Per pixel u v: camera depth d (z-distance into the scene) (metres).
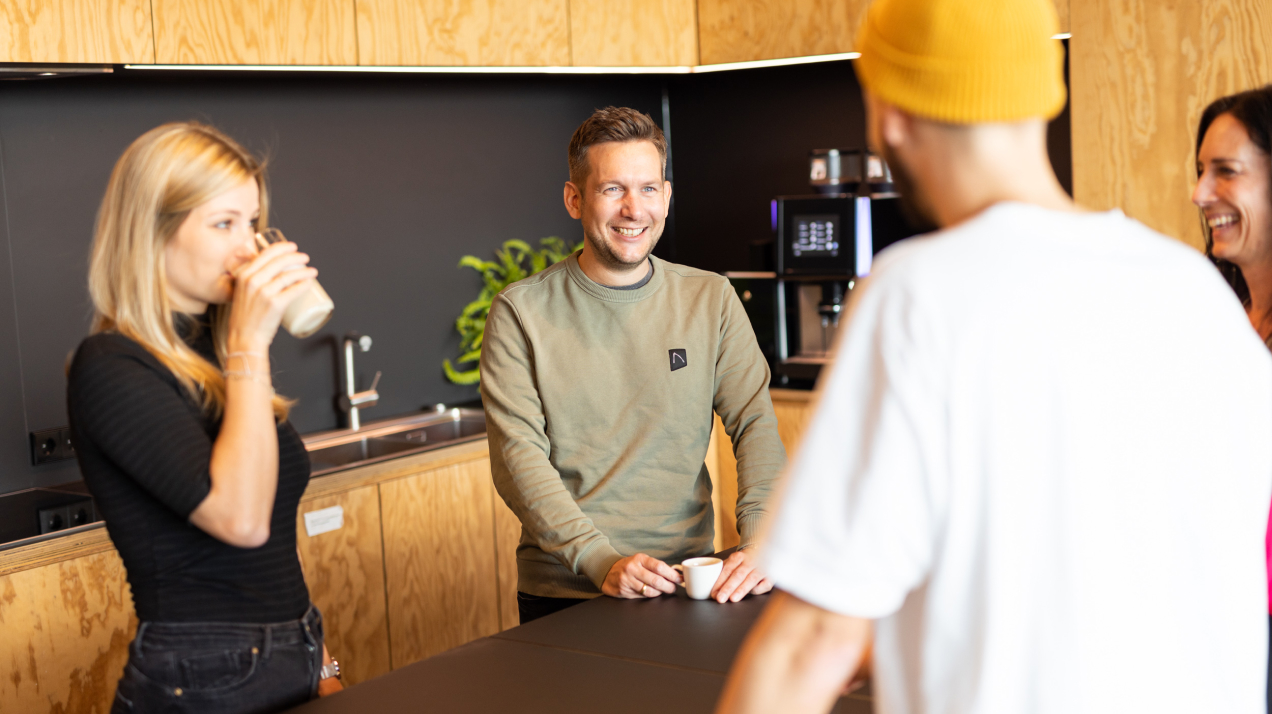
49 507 2.54
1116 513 0.68
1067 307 0.68
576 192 1.99
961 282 0.68
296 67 2.76
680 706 1.21
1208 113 1.39
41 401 2.74
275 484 1.24
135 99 2.90
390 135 3.48
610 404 1.99
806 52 3.42
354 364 3.41
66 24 2.36
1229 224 1.36
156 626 1.23
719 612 1.55
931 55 0.70
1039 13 0.71
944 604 0.71
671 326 2.02
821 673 0.73
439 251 3.64
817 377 3.52
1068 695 0.68
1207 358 0.72
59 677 2.31
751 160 4.21
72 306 2.80
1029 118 0.71
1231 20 2.70
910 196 0.77
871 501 0.69
